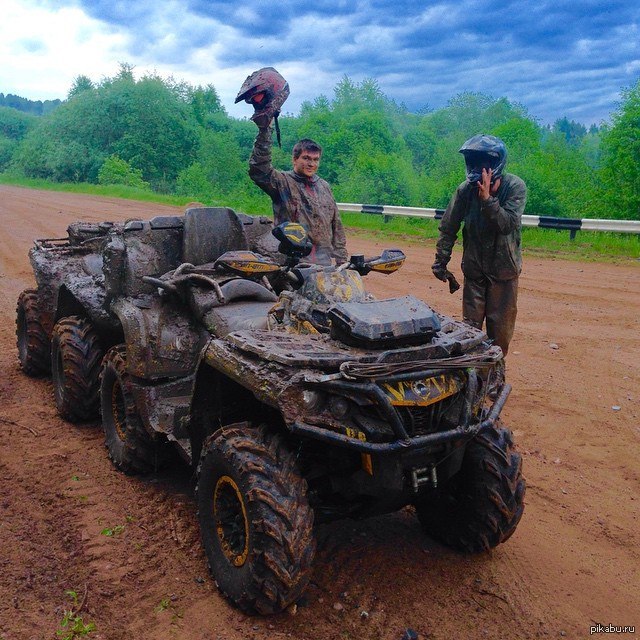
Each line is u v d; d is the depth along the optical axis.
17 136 106.25
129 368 4.77
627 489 5.03
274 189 5.66
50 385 7.05
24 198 32.56
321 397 3.31
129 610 3.57
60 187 43.66
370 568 3.98
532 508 4.76
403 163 29.08
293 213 5.69
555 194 21.41
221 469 3.64
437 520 4.22
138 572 3.89
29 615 3.49
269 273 4.18
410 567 4.00
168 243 5.23
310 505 3.68
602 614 3.65
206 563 3.98
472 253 5.78
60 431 5.88
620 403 6.61
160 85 60.84
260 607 3.42
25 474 5.06
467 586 3.84
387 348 3.53
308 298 4.02
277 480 3.40
